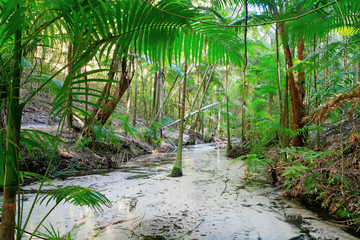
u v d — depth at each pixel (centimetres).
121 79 436
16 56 78
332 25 270
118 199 245
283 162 290
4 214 72
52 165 362
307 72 304
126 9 104
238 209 217
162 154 699
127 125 514
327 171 223
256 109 783
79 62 78
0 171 74
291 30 293
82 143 434
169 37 127
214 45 154
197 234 165
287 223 185
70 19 80
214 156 659
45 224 177
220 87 1034
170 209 216
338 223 185
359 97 172
